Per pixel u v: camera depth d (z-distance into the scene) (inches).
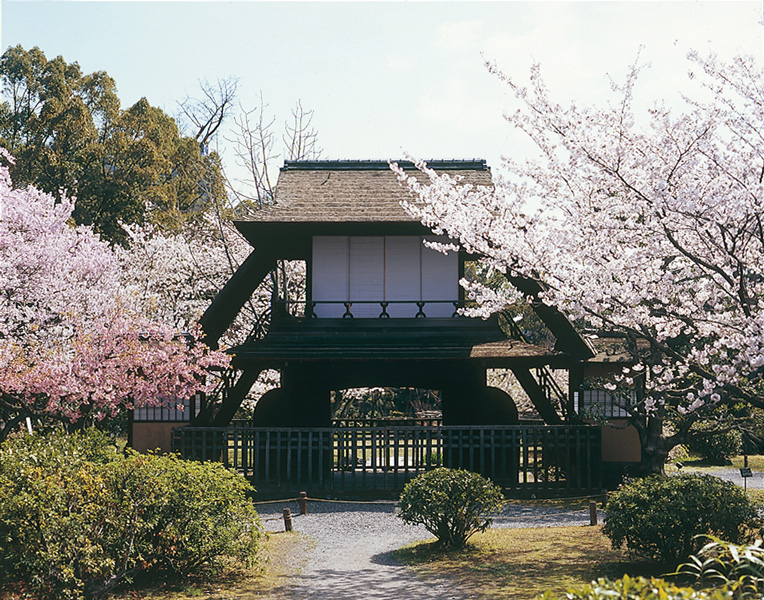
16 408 661.9
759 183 402.6
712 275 475.8
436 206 546.3
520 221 514.6
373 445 679.7
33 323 837.2
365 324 764.0
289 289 1071.6
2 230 856.3
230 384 792.3
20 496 319.3
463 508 462.6
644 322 464.8
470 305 781.9
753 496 672.4
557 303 492.4
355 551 474.6
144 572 384.5
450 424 755.4
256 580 394.9
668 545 370.9
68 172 1441.9
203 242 1186.0
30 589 327.3
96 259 962.7
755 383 463.8
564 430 690.2
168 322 1016.9
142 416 805.9
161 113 1717.5
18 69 1528.1
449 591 366.3
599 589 173.5
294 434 756.6
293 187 829.8
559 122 476.7
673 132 440.8
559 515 587.8
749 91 438.3
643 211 445.7
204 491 389.4
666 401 684.7
